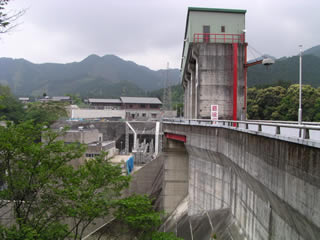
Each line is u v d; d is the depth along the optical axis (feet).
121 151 313.73
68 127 66.54
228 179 85.51
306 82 328.49
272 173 46.55
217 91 122.93
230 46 123.34
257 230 59.36
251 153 57.93
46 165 57.72
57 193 58.85
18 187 55.52
